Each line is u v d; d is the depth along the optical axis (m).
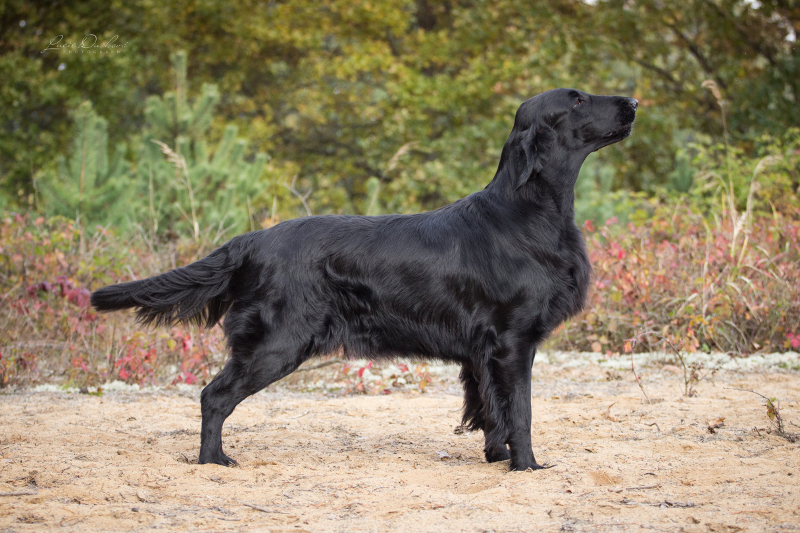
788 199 11.26
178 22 23.17
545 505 3.53
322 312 4.57
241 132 22.45
